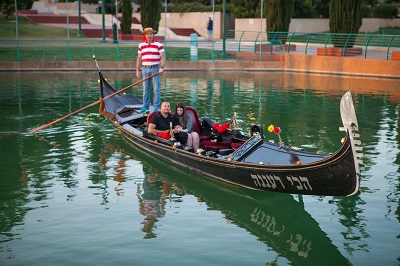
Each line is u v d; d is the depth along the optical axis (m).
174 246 7.18
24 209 8.44
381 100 18.91
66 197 8.99
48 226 7.78
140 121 13.14
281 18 32.84
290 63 29.45
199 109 16.89
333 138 12.92
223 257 6.89
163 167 10.73
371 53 31.78
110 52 32.56
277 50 32.81
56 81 23.86
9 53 31.89
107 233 7.57
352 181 7.51
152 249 7.07
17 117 15.49
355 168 7.36
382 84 23.59
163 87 22.25
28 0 51.97
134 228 7.75
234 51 32.59
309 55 28.77
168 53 32.31
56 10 55.03
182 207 8.64
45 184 9.63
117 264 6.64
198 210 8.52
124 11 41.16
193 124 10.92
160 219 8.12
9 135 13.28
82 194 9.15
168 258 6.82
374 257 6.89
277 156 8.95
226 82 24.12
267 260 6.84
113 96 14.48
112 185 9.64
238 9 45.59
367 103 18.27
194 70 29.20
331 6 29.95
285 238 7.49
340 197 8.98
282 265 6.70
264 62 29.58
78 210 8.41
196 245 7.24
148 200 8.91
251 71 29.38
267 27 33.38
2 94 19.83
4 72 27.38
